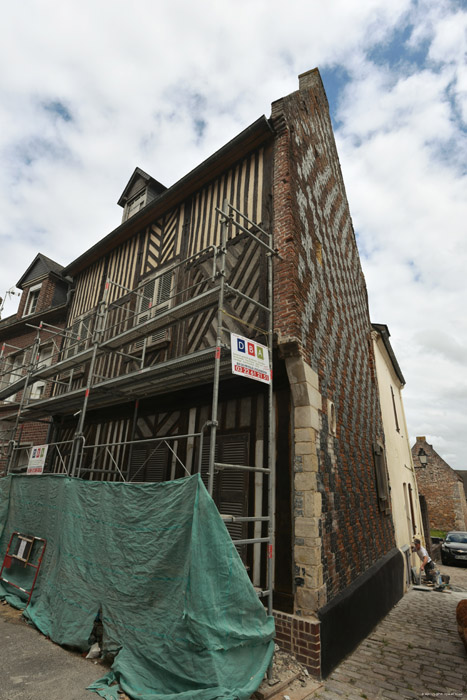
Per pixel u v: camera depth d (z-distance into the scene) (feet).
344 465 19.79
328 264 23.39
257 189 20.39
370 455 26.40
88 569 13.64
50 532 16.72
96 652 12.10
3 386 39.45
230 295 19.27
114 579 12.57
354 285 30.63
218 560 10.47
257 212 19.86
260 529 15.49
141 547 12.14
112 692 10.00
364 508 22.49
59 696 9.78
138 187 33.99
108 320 29.04
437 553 55.47
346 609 15.81
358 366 27.32
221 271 14.58
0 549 19.92
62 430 31.01
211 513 10.82
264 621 11.30
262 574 14.85
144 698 9.66
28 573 17.28
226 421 18.42
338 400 20.85
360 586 18.15
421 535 47.26
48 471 29.81
